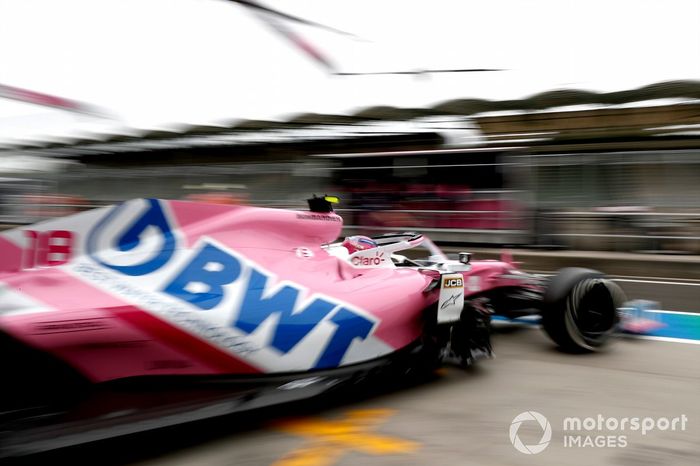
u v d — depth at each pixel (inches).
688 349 154.1
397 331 120.0
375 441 94.0
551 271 343.6
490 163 416.5
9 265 86.7
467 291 161.2
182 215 104.4
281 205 479.5
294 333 101.2
